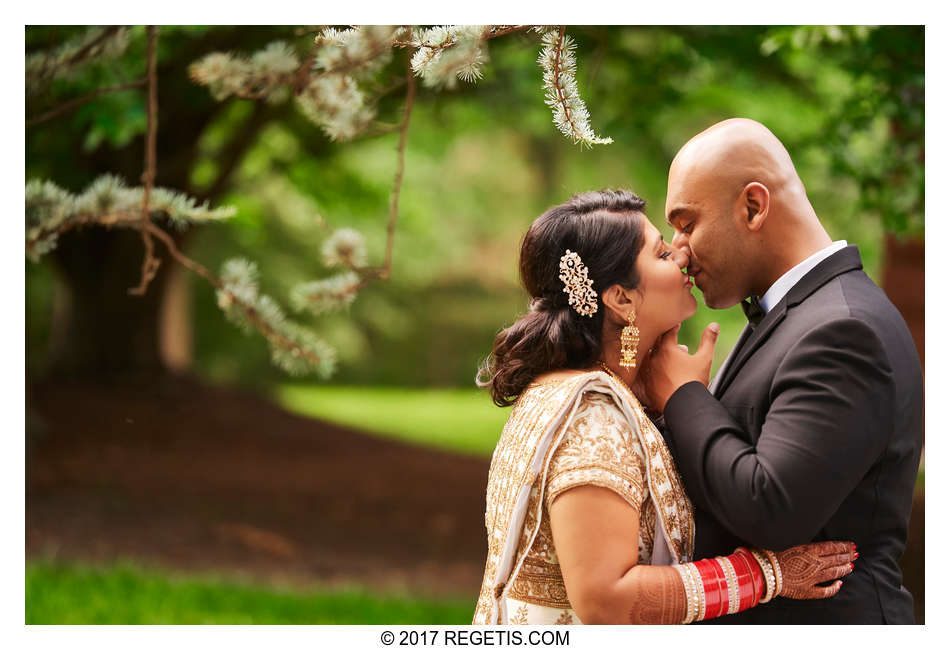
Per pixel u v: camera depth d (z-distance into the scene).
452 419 16.55
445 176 20.72
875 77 5.68
